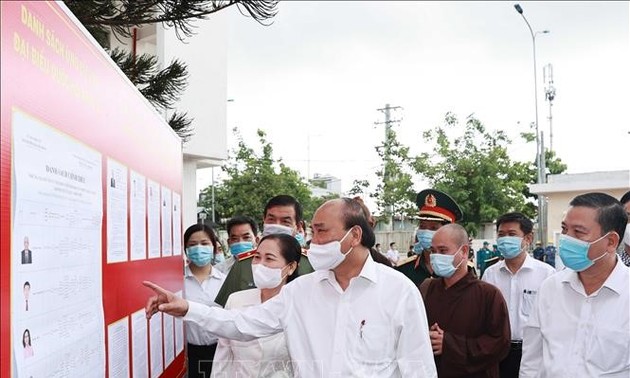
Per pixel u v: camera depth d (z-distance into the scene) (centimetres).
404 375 224
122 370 217
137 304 242
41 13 149
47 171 151
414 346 227
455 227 340
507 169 1828
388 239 2252
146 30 977
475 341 325
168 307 236
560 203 1698
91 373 182
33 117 144
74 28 174
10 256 131
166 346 301
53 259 154
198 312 240
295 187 2211
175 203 345
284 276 292
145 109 266
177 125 582
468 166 1797
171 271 326
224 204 2214
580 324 257
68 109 167
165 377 297
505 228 430
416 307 228
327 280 237
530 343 285
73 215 169
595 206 251
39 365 145
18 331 134
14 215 133
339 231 227
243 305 295
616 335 248
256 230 496
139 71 508
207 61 1033
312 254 231
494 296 334
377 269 237
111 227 207
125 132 230
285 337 246
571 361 257
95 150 191
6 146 129
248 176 2069
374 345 224
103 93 201
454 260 335
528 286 428
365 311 228
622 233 254
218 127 1057
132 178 239
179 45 972
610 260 254
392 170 1978
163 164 309
